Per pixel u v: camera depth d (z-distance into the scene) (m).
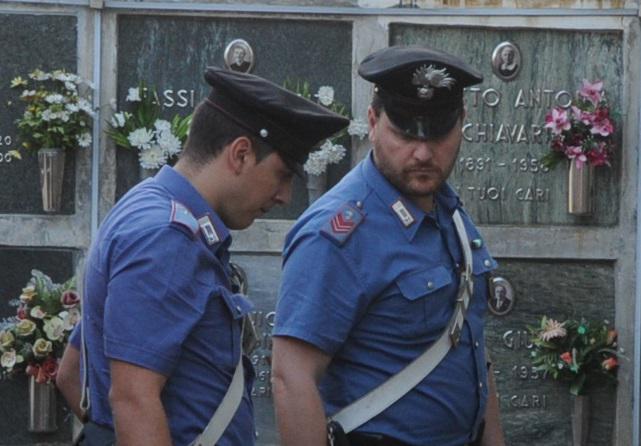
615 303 14.78
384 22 14.70
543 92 14.80
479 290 9.27
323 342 8.73
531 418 14.77
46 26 14.59
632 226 14.76
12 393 14.61
